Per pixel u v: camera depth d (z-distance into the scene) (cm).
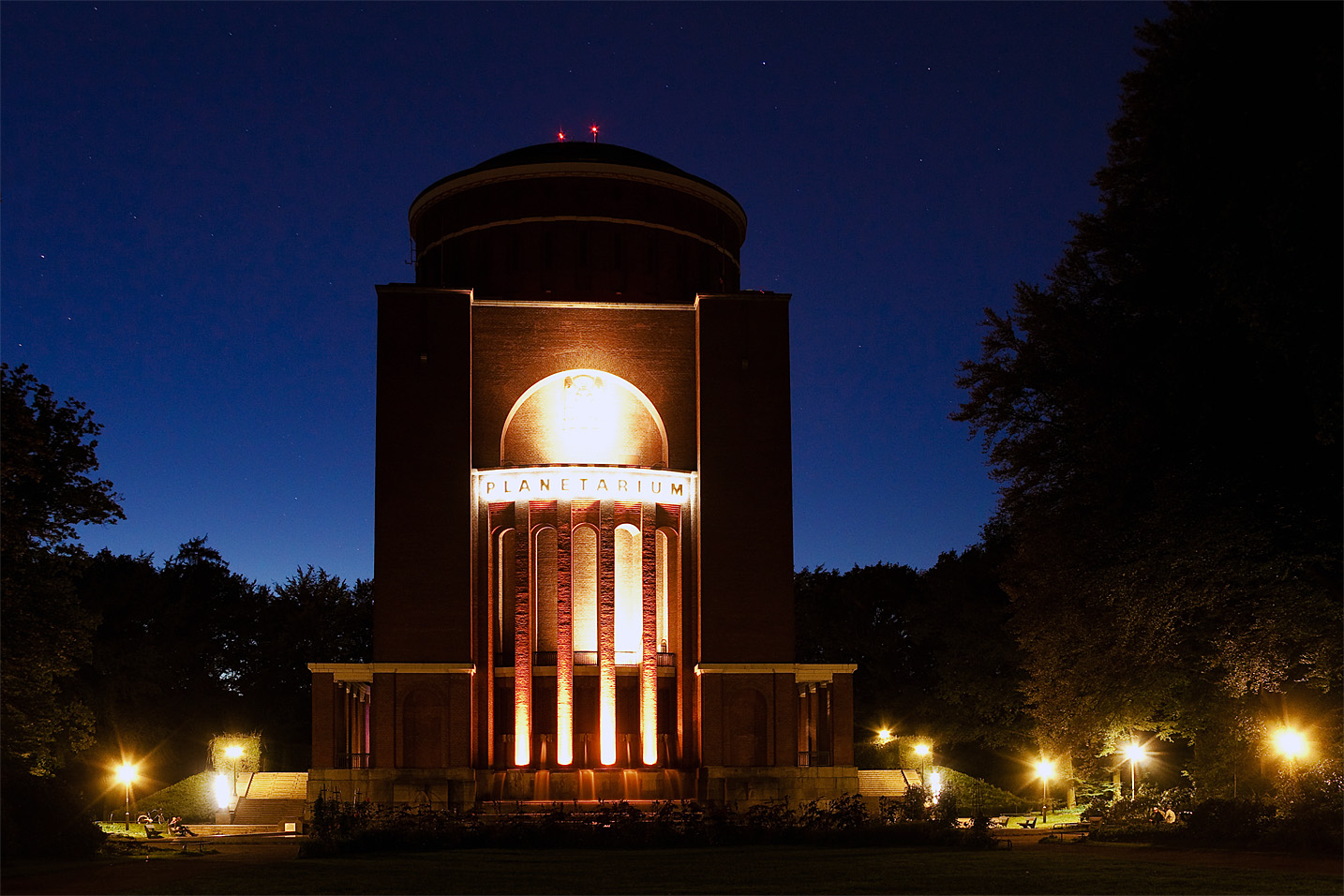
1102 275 3844
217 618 8250
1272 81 2838
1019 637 4566
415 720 5231
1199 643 3978
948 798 3881
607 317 5775
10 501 3588
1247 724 3975
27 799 3291
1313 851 2986
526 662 5325
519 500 5438
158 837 4438
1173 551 3256
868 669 8150
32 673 3759
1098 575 3612
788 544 5512
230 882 2458
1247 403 3109
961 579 7088
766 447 5600
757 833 3509
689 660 5491
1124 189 3631
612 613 5362
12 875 2647
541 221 6034
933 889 2247
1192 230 3180
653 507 5484
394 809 3931
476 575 5444
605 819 3522
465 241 6103
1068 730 4438
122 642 7369
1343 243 2619
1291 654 3362
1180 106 3030
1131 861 2764
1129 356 3475
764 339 5703
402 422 5466
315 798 5028
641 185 6134
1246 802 3441
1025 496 4159
